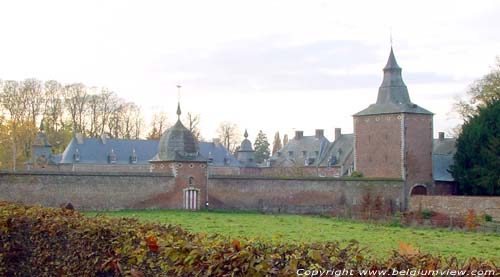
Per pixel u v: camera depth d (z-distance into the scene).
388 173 65.19
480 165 58.25
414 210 57.91
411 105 65.62
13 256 13.78
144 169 90.56
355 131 68.44
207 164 55.94
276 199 57.72
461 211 55.12
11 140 87.44
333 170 89.06
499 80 66.19
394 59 67.94
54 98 99.12
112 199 51.88
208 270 7.99
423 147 65.38
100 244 11.25
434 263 7.15
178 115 57.59
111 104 104.19
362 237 33.72
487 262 7.27
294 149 98.62
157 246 9.40
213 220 44.59
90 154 88.50
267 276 7.45
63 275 12.22
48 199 49.44
